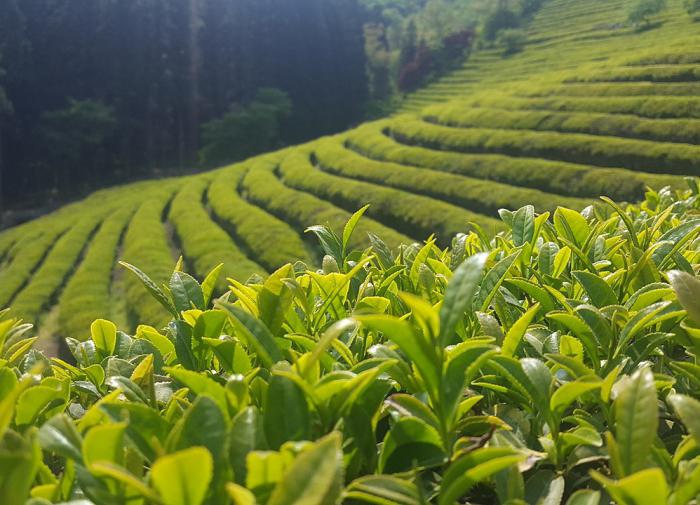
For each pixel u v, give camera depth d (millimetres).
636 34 72750
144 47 72250
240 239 33094
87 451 1075
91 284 29047
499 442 1461
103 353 2150
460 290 1262
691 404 1238
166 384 1861
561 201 29297
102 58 70750
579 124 37406
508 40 89125
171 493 920
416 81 93938
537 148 36250
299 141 85938
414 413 1351
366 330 1952
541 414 1591
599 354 1882
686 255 2498
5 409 993
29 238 41469
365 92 92688
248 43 81625
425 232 30469
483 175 35844
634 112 37281
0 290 30734
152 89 72812
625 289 2115
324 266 2344
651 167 31469
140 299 25641
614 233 3029
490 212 31562
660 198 4141
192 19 76312
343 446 1295
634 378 1244
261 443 1255
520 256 2467
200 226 34188
